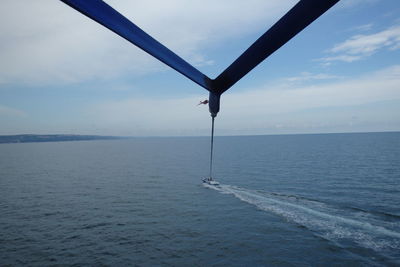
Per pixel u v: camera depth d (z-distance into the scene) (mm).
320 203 29016
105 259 18094
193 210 28516
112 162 89938
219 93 3807
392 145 122250
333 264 16453
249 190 37188
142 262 17594
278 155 93062
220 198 33281
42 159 109500
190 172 58531
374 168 52375
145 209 29609
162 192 38156
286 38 2766
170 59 2992
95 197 36312
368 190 33969
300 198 31625
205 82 3566
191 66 3295
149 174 57281
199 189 39375
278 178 45719
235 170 58406
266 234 21281
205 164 74000
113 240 21156
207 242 20312
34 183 48719
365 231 20703
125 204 32031
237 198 32875
